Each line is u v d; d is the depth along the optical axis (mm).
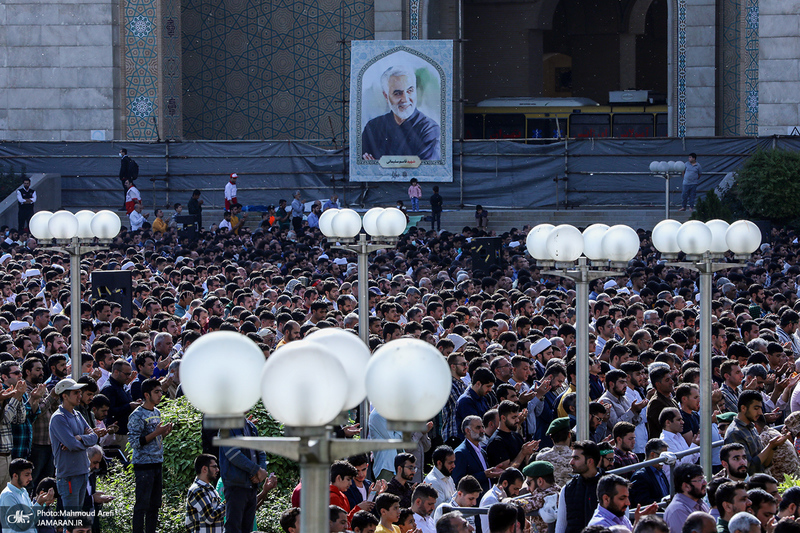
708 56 64312
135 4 65875
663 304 29750
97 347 22328
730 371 19891
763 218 53531
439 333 25422
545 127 71625
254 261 40812
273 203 61156
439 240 47312
